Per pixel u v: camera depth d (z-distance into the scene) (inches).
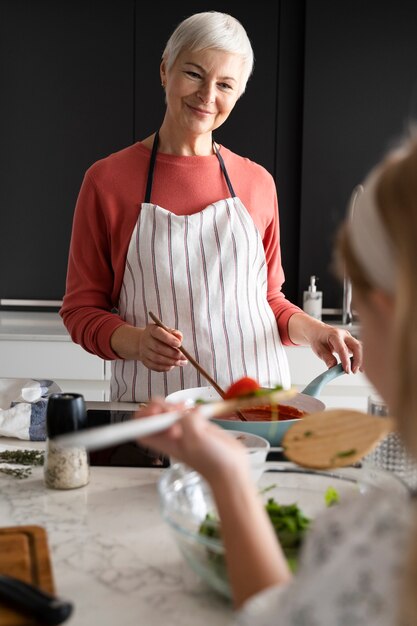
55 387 60.3
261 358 70.9
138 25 117.5
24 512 40.8
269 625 20.9
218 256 69.8
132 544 37.1
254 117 120.1
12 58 117.9
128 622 29.6
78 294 70.5
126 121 119.6
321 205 119.6
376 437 36.9
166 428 27.4
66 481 44.2
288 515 33.6
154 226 69.1
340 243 23.1
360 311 22.8
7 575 31.6
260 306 72.3
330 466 35.3
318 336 65.7
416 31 116.6
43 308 123.8
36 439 53.4
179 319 69.9
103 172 70.1
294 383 109.2
